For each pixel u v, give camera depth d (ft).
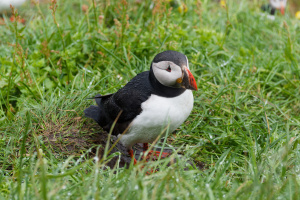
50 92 27.99
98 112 23.22
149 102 19.93
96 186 17.16
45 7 38.50
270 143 22.84
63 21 36.27
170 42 30.81
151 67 20.25
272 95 29.84
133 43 31.58
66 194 17.26
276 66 31.24
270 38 37.09
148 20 35.45
